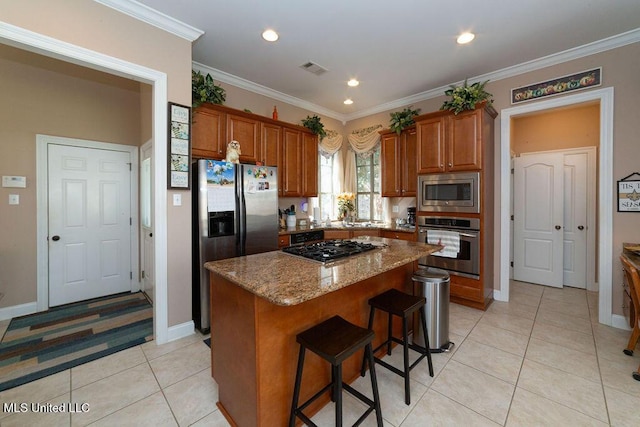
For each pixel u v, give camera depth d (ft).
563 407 5.60
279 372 4.83
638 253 7.92
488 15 7.69
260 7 7.35
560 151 13.47
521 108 10.64
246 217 9.66
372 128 15.38
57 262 10.85
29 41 5.88
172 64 8.00
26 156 10.10
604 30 8.36
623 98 8.71
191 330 8.63
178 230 8.30
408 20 7.92
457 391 6.09
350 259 6.10
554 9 7.41
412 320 8.09
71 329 8.98
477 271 10.43
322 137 14.34
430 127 11.42
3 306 9.74
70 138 11.02
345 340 4.57
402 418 5.33
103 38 6.81
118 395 5.98
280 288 4.21
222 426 5.19
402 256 6.38
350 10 7.49
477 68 10.82
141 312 10.36
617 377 6.49
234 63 10.46
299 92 13.26
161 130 7.86
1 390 6.11
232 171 9.31
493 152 11.32
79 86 11.21
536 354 7.48
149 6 7.26
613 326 9.03
